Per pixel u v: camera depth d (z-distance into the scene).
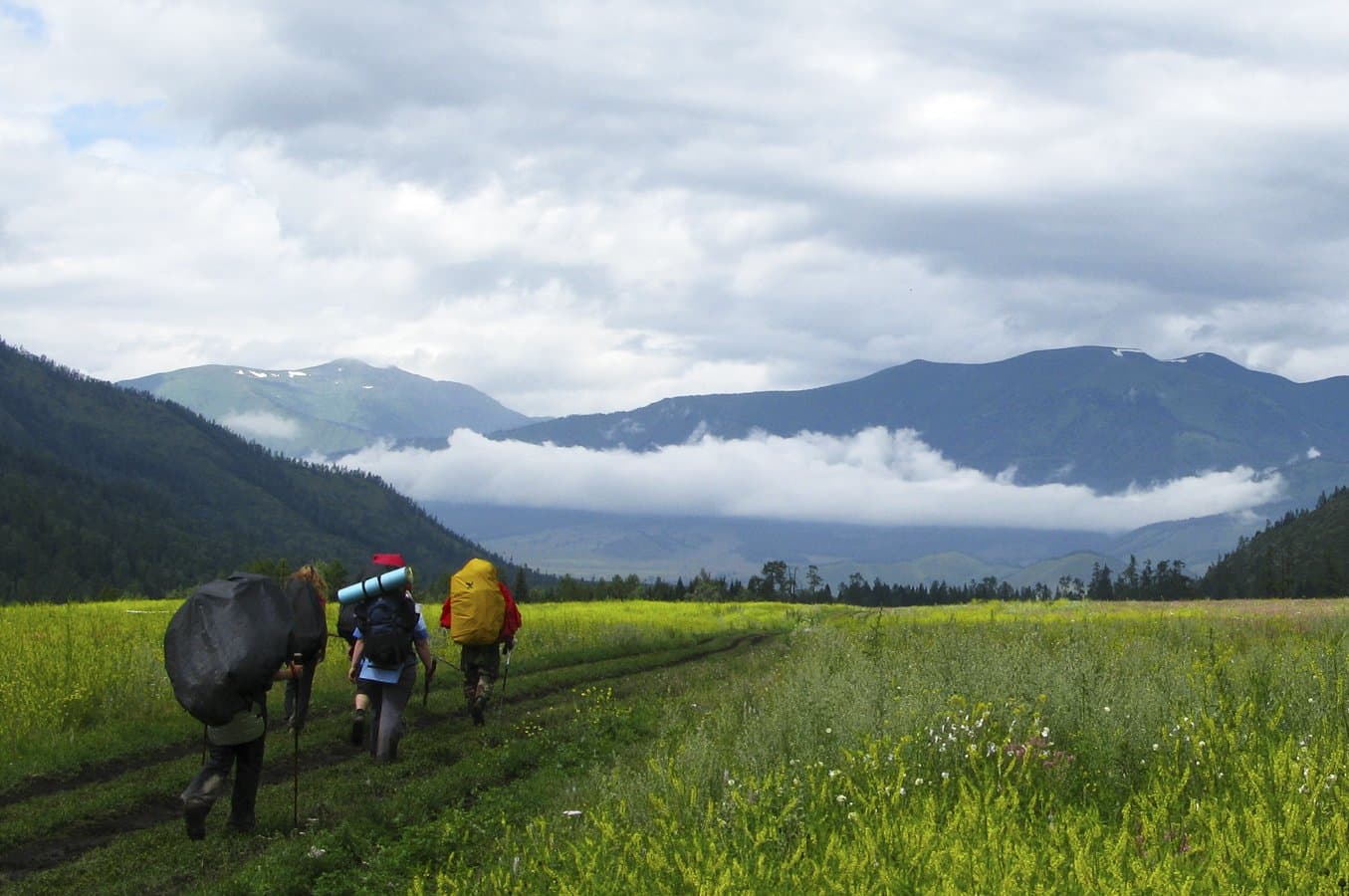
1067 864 6.07
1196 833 6.48
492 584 16.17
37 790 11.85
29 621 26.06
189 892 8.12
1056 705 9.21
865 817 7.20
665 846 7.18
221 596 9.79
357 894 7.96
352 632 13.79
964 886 5.81
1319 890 5.47
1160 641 16.91
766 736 9.88
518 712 18.00
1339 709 8.79
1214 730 8.07
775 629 47.72
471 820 9.79
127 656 18.33
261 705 9.95
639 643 33.75
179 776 12.12
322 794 11.23
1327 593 172.75
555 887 6.94
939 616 38.91
